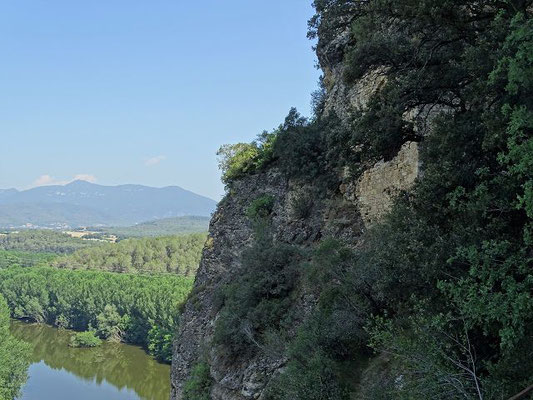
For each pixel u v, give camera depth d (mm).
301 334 18047
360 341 17188
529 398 8719
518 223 10703
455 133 11555
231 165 37469
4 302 86875
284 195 31453
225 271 33906
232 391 22469
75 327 107875
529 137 9930
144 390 65688
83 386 67250
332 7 16578
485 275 9648
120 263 170750
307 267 21938
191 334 33375
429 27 12984
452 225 11602
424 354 9891
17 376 54969
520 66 8938
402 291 12906
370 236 19328
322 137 28297
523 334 9219
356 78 14906
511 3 10750
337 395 15352
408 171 19000
